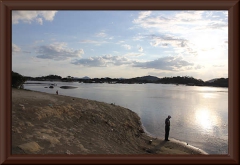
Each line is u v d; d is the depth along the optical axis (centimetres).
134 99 4331
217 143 1394
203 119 2339
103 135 1245
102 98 4134
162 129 1794
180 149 1255
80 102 1773
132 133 1528
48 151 774
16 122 947
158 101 4162
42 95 1788
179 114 2664
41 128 989
